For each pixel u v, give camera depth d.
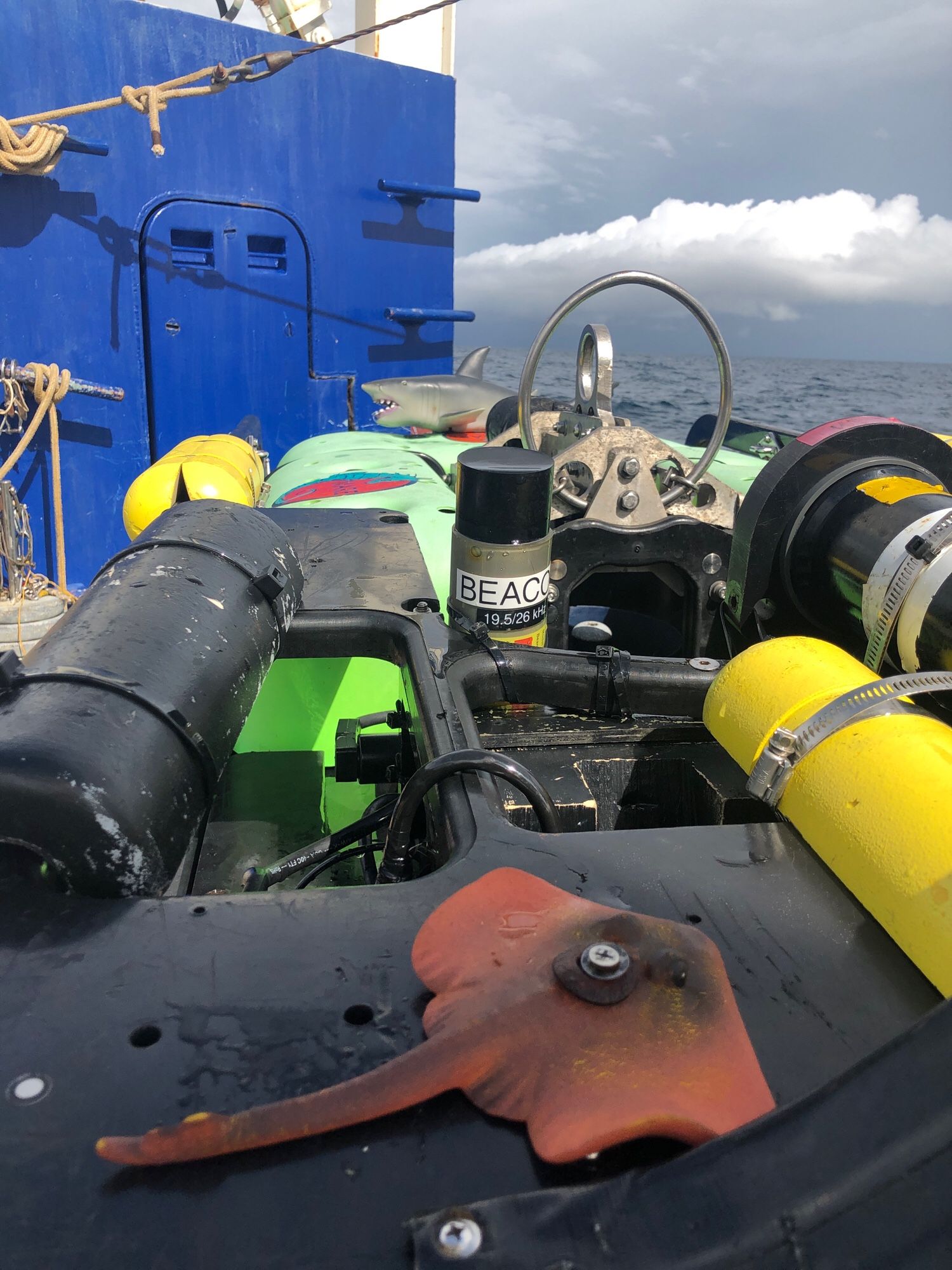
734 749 1.56
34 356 5.63
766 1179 0.69
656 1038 0.87
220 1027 0.95
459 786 1.49
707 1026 0.89
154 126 4.44
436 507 3.62
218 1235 0.74
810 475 2.28
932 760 1.23
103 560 6.12
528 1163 0.79
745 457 5.23
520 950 1.00
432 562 3.24
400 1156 0.80
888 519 2.04
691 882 1.23
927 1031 0.70
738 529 2.40
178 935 1.10
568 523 2.68
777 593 2.40
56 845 1.15
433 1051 0.86
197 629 1.60
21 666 1.37
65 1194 0.77
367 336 6.55
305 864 1.79
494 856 1.28
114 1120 0.84
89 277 5.65
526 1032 0.88
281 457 6.47
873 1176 0.65
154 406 6.04
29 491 5.88
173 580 1.70
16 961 1.05
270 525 2.11
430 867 1.50
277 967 1.04
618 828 1.99
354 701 2.93
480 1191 0.77
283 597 1.96
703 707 2.11
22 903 1.16
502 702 2.10
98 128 5.49
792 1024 0.98
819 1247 0.65
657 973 0.94
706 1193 0.70
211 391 6.15
